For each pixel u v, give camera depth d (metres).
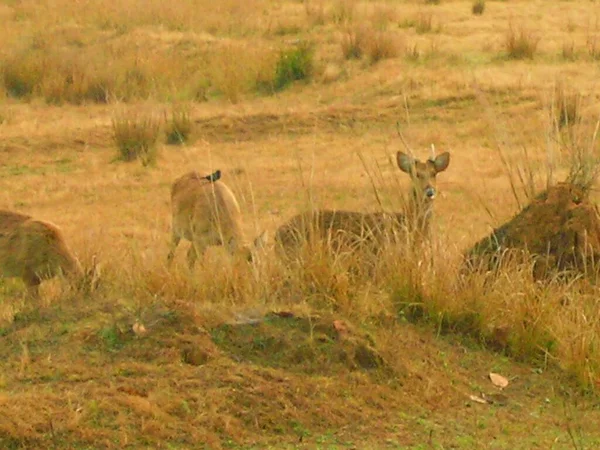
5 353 13.09
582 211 16.64
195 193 20.52
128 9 49.59
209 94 38.72
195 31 46.81
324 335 13.41
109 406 11.71
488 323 14.76
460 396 13.09
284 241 17.38
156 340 13.12
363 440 11.82
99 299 15.03
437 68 37.94
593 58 38.28
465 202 24.05
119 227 23.83
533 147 28.11
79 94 39.09
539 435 12.16
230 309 14.02
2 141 32.72
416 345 14.05
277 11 50.31
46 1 52.59
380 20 45.84
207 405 11.97
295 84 38.44
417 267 15.28
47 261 17.86
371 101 35.31
